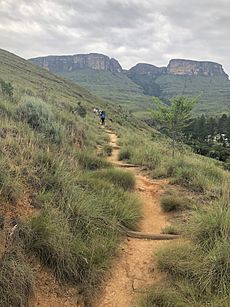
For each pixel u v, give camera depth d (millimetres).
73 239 4645
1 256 3748
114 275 4531
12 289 3480
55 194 5480
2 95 14086
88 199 5805
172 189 8234
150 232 5953
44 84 74438
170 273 4457
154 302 3867
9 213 4516
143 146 15508
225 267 4176
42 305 3713
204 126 85438
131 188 8164
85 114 30766
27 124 9305
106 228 5418
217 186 8320
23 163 5891
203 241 4902
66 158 8102
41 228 4355
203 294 3998
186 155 14273
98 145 16328
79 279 4234
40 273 4047
